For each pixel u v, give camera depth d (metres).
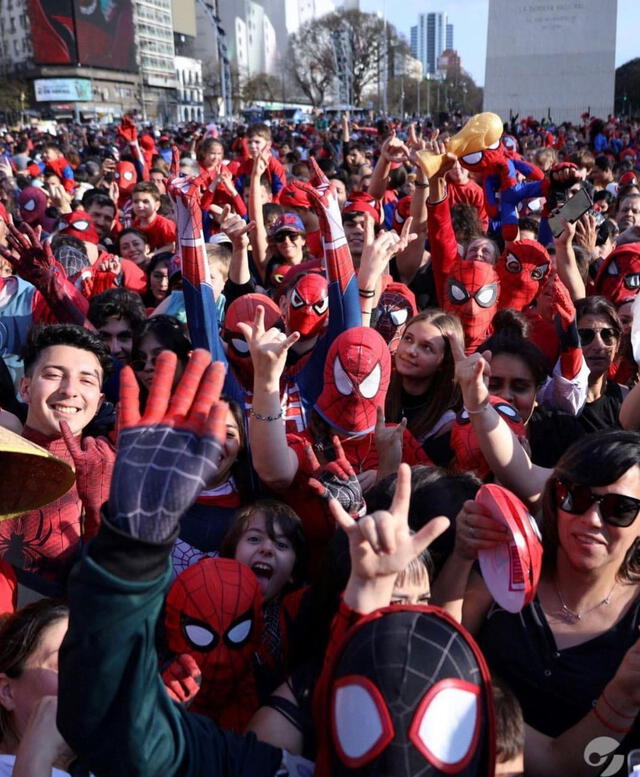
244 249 4.75
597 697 2.10
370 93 106.75
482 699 1.44
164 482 1.35
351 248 5.66
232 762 1.66
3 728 2.11
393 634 1.46
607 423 3.77
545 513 2.21
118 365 3.98
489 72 41.41
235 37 119.12
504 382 3.33
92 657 1.36
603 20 39.88
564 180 6.72
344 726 1.42
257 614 2.17
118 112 98.62
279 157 18.05
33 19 92.12
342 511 1.59
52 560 2.69
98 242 7.86
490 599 2.27
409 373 3.44
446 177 5.36
